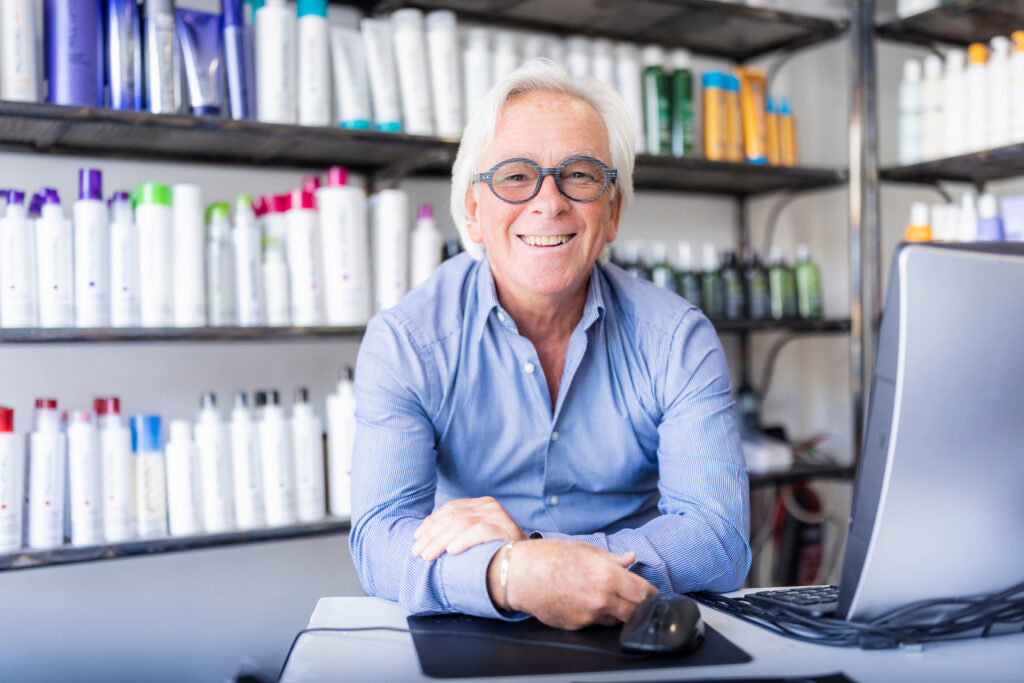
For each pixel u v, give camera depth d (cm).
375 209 186
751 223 264
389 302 184
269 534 169
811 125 266
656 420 116
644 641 71
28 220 153
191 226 165
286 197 180
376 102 186
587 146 108
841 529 263
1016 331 68
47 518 154
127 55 160
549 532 96
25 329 149
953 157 208
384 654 74
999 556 74
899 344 66
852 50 225
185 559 192
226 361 195
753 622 81
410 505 104
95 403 163
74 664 180
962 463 69
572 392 116
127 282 159
